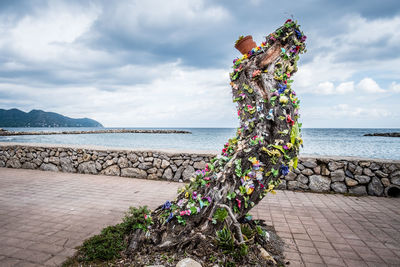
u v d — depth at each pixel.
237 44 2.73
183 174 6.21
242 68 2.57
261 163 2.39
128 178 6.52
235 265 2.29
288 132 2.41
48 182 5.98
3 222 3.45
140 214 2.72
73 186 5.62
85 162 7.07
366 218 3.85
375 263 2.54
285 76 2.45
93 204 4.34
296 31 2.43
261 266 2.37
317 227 3.48
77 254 2.55
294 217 3.88
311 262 2.55
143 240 2.56
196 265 2.19
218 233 2.45
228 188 2.43
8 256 2.52
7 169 7.61
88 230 3.20
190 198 2.59
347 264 2.52
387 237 3.17
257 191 2.42
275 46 2.41
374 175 5.14
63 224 3.40
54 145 7.71
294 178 5.55
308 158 5.51
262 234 2.93
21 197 4.71
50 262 2.41
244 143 2.53
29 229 3.22
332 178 5.36
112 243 2.53
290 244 2.96
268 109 2.46
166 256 2.38
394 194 5.09
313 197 5.02
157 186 5.73
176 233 2.50
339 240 3.07
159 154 6.43
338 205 4.50
